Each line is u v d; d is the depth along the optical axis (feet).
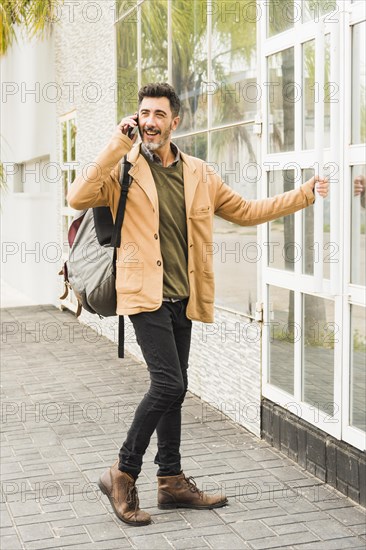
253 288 21.54
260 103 20.79
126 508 15.92
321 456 18.11
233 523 15.93
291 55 19.16
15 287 59.41
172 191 15.46
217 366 24.25
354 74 16.51
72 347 36.29
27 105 53.01
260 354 21.22
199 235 15.66
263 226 20.77
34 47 50.44
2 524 16.20
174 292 15.42
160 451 16.58
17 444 21.62
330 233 16.96
